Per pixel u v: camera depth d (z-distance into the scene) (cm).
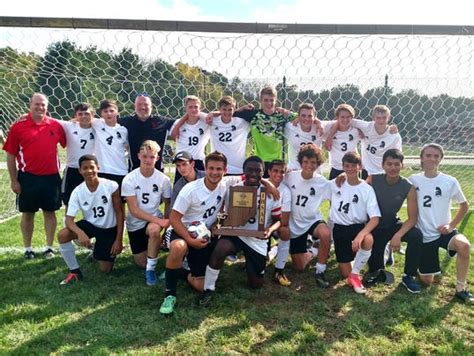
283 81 630
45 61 638
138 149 407
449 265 362
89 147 397
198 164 421
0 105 609
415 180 328
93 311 272
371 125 421
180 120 413
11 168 373
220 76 641
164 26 373
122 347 230
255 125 417
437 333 247
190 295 299
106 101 393
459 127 756
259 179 301
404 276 316
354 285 310
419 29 387
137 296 295
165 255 383
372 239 307
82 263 363
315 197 342
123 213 343
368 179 340
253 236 292
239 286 318
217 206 307
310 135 416
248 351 228
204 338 241
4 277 330
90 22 368
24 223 373
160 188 346
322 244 322
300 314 271
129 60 645
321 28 383
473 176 846
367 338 242
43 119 378
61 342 234
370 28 384
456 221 314
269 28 379
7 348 227
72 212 321
